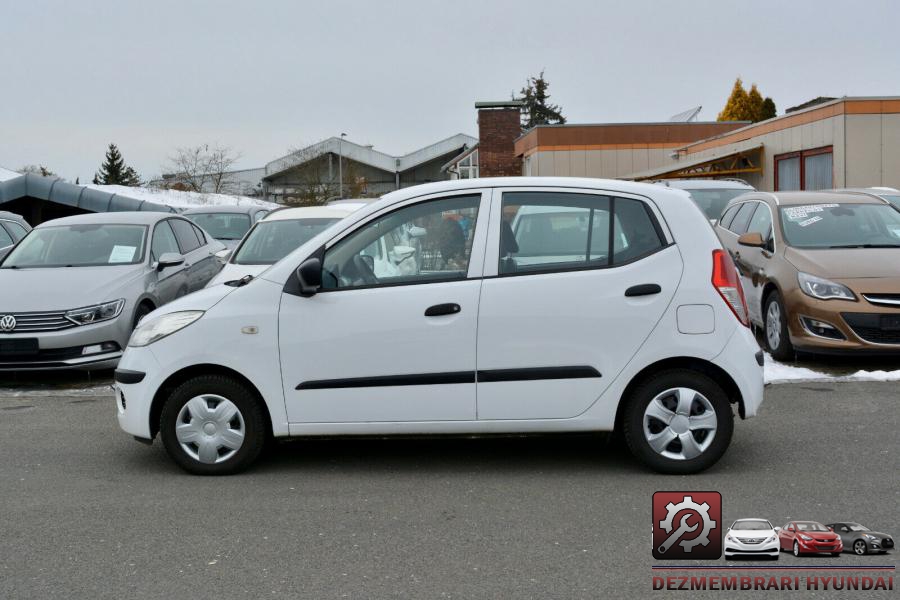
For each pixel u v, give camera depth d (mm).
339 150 62188
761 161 24297
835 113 19797
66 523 4949
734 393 5734
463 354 5570
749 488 5367
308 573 4188
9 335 8953
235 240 16328
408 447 6547
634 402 5625
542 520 4875
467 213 5711
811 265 9320
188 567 4289
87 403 8391
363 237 5746
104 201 31047
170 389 5906
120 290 9547
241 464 5816
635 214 5668
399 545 4531
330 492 5461
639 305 5535
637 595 3895
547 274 5598
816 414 7281
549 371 5562
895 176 19438
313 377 5645
